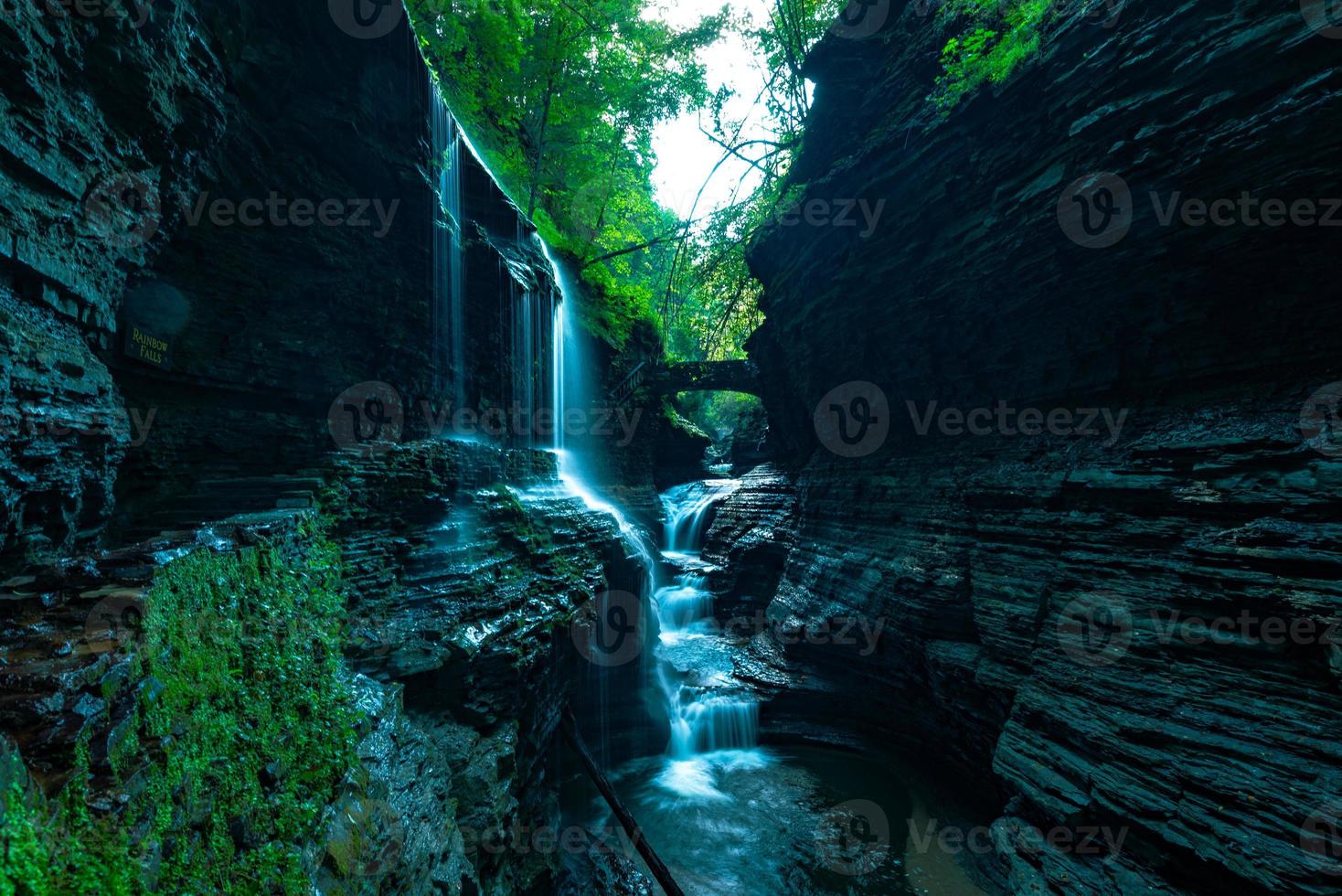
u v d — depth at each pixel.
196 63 7.09
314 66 9.86
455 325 14.30
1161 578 8.46
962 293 12.72
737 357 38.78
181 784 3.16
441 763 7.74
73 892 2.09
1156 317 9.61
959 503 13.18
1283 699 6.94
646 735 15.21
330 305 10.62
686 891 10.50
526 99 25.34
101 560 4.00
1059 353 11.37
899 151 13.62
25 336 4.91
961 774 13.01
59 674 2.73
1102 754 8.19
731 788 13.70
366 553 9.13
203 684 3.90
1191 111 8.10
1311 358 8.06
